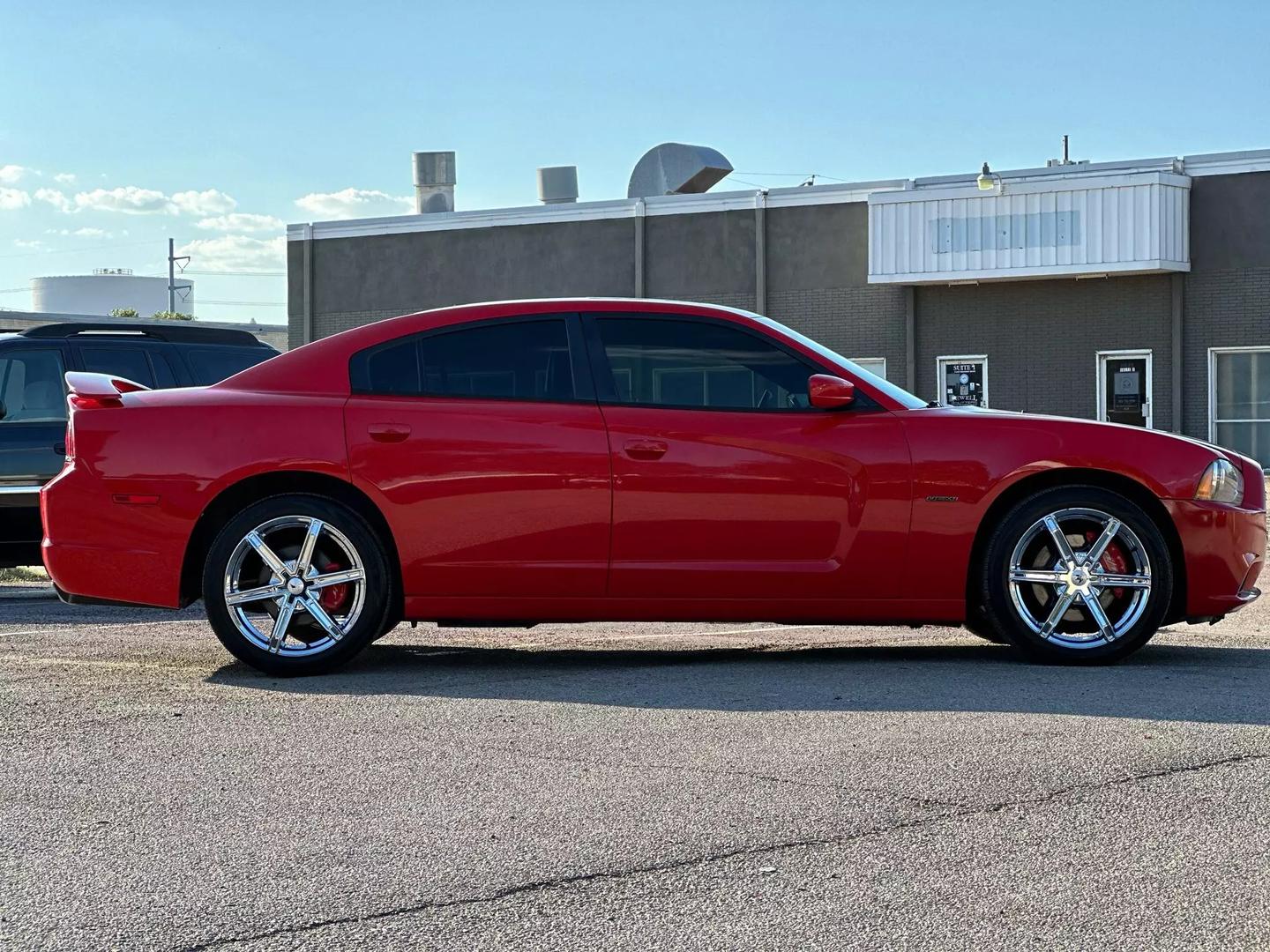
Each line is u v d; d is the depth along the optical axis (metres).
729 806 3.96
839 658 6.64
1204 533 6.29
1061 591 6.29
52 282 109.44
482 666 6.45
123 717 5.24
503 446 6.20
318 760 4.55
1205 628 8.20
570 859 3.53
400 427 6.22
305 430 6.23
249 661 6.15
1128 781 4.16
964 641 7.48
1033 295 24.66
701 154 28.03
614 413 6.25
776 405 6.31
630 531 6.20
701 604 6.25
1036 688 5.61
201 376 9.88
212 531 6.39
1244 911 3.13
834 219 25.95
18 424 9.48
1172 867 3.41
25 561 9.55
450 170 32.69
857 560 6.22
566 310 6.43
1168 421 23.80
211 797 4.13
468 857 3.56
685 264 27.05
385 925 3.11
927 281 24.67
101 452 6.30
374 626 6.20
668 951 2.95
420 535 6.20
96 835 3.79
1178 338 23.61
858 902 3.21
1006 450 6.24
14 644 7.23
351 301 29.84
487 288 28.67
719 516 6.20
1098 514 6.25
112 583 6.29
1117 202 23.30
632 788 4.16
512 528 6.20
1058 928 3.04
